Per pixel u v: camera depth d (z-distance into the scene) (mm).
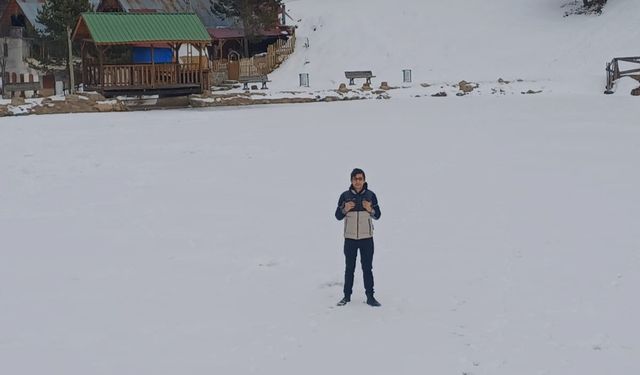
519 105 37438
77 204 16469
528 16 57562
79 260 12133
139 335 8906
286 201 16453
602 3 55406
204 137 27297
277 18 55750
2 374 7855
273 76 53531
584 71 47125
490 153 22453
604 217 14281
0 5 61531
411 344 8531
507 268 11281
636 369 7738
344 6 62844
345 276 10008
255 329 9078
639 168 19453
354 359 8148
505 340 8570
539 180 18109
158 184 18641
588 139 24984
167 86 43031
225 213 15367
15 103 37719
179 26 43531
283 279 11070
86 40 44156
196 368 7953
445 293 10273
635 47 48219
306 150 23781
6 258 12297
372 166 20641
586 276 10773
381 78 50438
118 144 25672
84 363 8125
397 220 14438
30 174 20250
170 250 12672
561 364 7895
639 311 9359
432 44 55281
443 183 17984
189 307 9875
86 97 40344
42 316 9594
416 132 27922
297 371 7859
